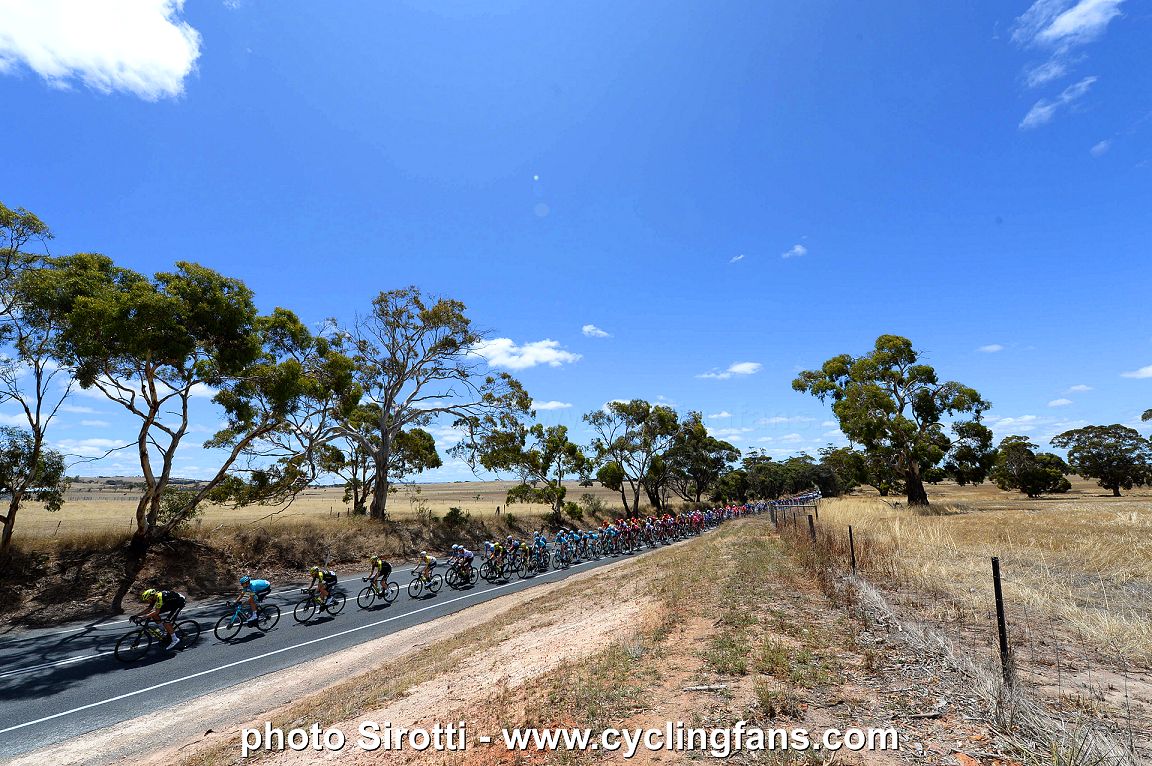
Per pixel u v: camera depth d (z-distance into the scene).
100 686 9.92
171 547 19.66
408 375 35.38
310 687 9.75
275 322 24.95
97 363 17.66
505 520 39.75
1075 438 75.44
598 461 52.53
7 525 16.00
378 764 5.14
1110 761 3.61
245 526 23.86
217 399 21.03
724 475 76.31
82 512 40.09
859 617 7.93
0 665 11.12
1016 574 10.71
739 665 5.92
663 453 58.16
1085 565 11.61
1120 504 36.06
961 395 42.44
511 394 37.88
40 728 8.11
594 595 14.79
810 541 15.26
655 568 17.64
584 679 6.30
